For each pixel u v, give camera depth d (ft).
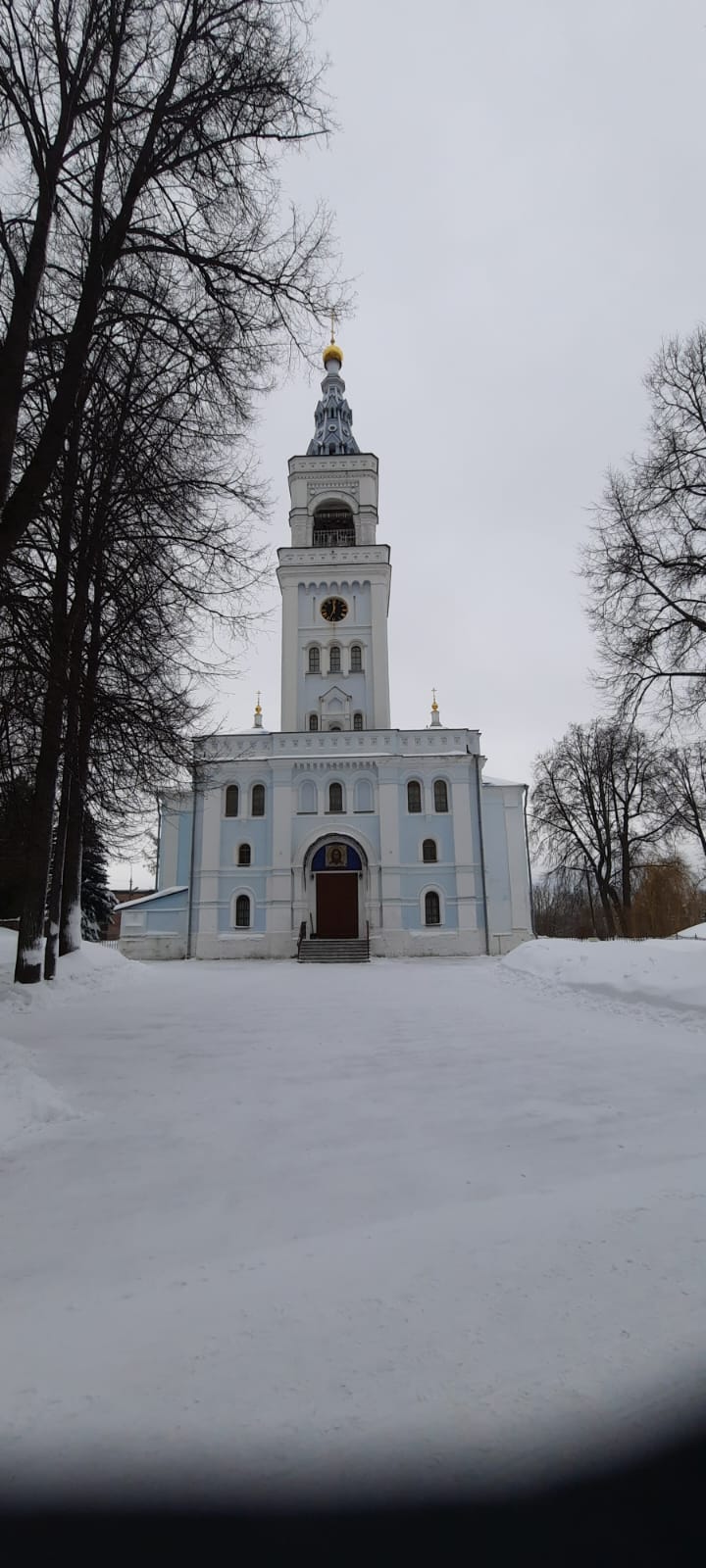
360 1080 24.27
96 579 41.37
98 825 60.29
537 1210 13.41
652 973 42.37
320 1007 44.62
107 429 39.93
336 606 130.72
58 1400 8.34
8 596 33.55
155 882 120.47
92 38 33.99
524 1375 8.64
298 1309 10.21
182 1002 48.93
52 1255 12.09
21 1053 27.63
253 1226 13.09
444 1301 10.32
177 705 47.03
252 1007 45.24
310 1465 7.31
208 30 34.81
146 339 37.27
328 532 140.97
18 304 31.37
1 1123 18.90
